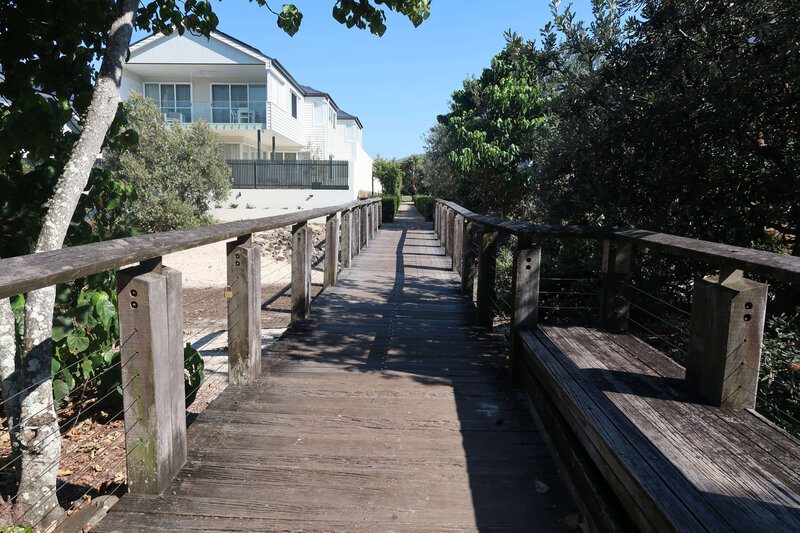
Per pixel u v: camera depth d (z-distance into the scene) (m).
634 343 3.27
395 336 4.82
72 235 4.32
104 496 2.26
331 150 29.12
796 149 4.70
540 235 3.41
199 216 15.05
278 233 13.66
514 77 13.95
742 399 2.25
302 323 5.22
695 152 4.93
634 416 2.16
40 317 2.86
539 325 3.70
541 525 2.12
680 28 5.07
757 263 1.95
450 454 2.66
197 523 2.07
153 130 14.20
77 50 3.96
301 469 2.48
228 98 22.48
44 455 2.82
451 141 16.70
